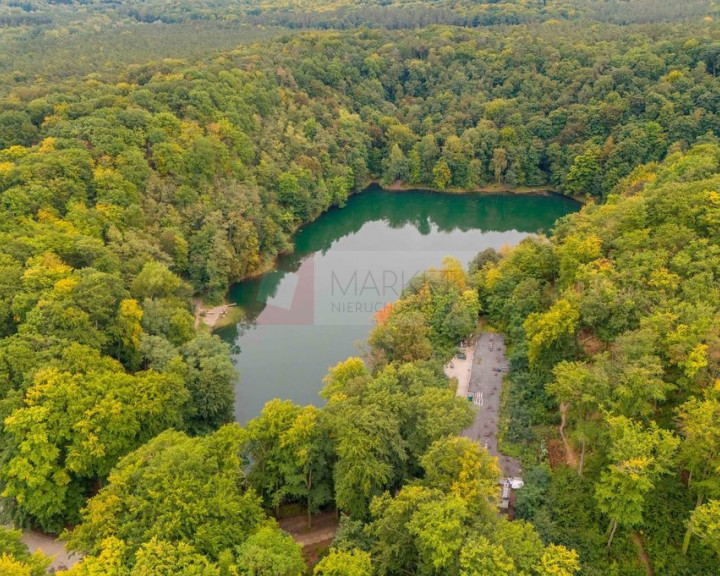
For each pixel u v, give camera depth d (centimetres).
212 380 7438
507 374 8100
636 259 7281
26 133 11475
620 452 4731
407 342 7850
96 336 7419
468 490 4741
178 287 10075
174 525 4562
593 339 7119
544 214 17125
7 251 8200
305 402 8750
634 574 4800
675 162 11156
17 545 4903
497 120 18700
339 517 6050
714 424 4728
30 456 5788
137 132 11856
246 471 6244
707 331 5566
